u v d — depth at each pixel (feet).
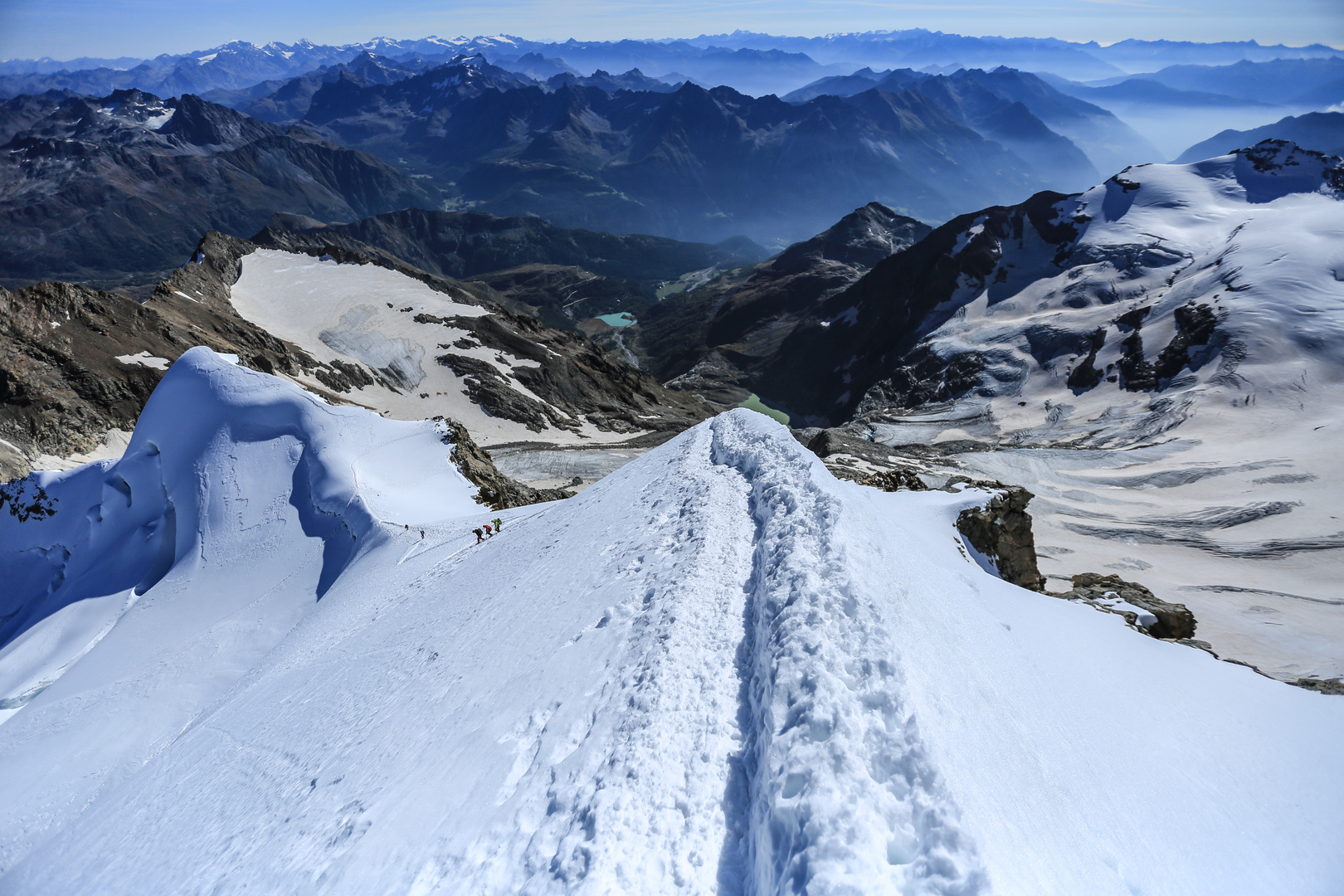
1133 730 46.14
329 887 30.60
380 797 36.50
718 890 24.56
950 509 91.71
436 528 108.99
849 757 25.72
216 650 95.91
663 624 38.73
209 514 120.26
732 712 32.76
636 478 79.97
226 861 39.24
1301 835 37.32
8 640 113.70
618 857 25.35
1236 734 48.88
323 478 121.49
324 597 102.06
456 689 45.60
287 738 54.95
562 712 35.76
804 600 35.19
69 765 77.00
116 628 106.42
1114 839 32.32
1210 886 31.71
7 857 65.77
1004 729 36.32
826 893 20.79
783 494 52.54
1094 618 72.59
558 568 60.29
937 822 23.63
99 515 123.65
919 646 37.52
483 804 31.68
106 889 44.70
